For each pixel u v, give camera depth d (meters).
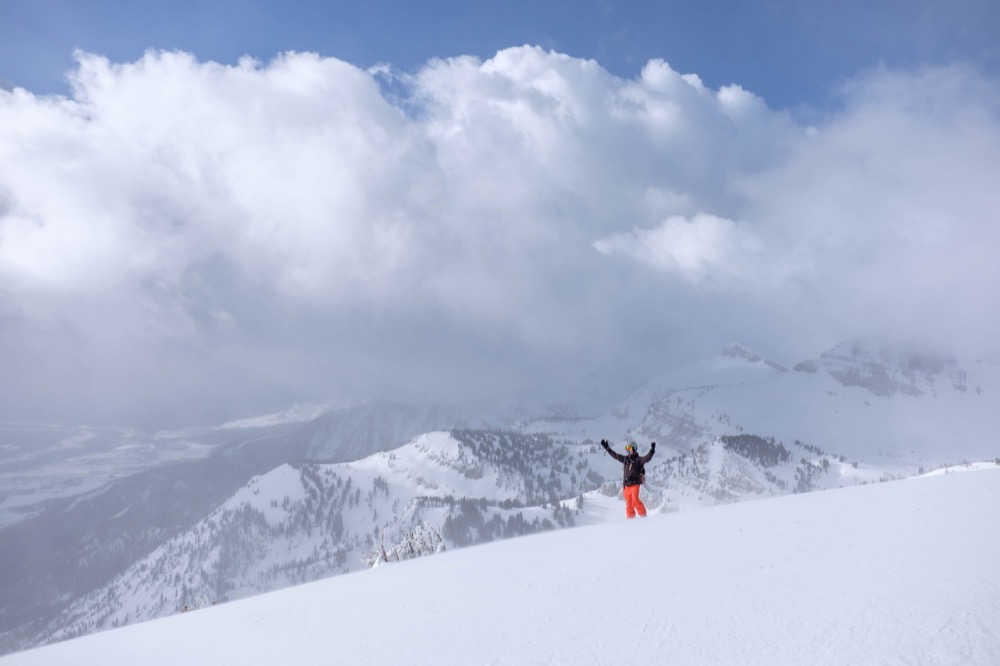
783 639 6.61
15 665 13.31
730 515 13.87
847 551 9.11
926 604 6.69
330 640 9.91
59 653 13.85
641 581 9.53
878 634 6.26
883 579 7.67
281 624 11.68
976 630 5.92
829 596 7.48
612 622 8.04
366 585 13.74
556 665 7.11
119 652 12.40
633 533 13.60
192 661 10.51
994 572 7.15
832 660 5.96
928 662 5.56
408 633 9.34
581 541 13.84
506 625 8.77
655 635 7.37
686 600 8.30
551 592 9.88
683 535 12.22
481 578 11.80
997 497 10.78
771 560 9.37
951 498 11.36
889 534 9.55
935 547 8.50
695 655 6.67
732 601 7.94
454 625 9.24
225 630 12.27
